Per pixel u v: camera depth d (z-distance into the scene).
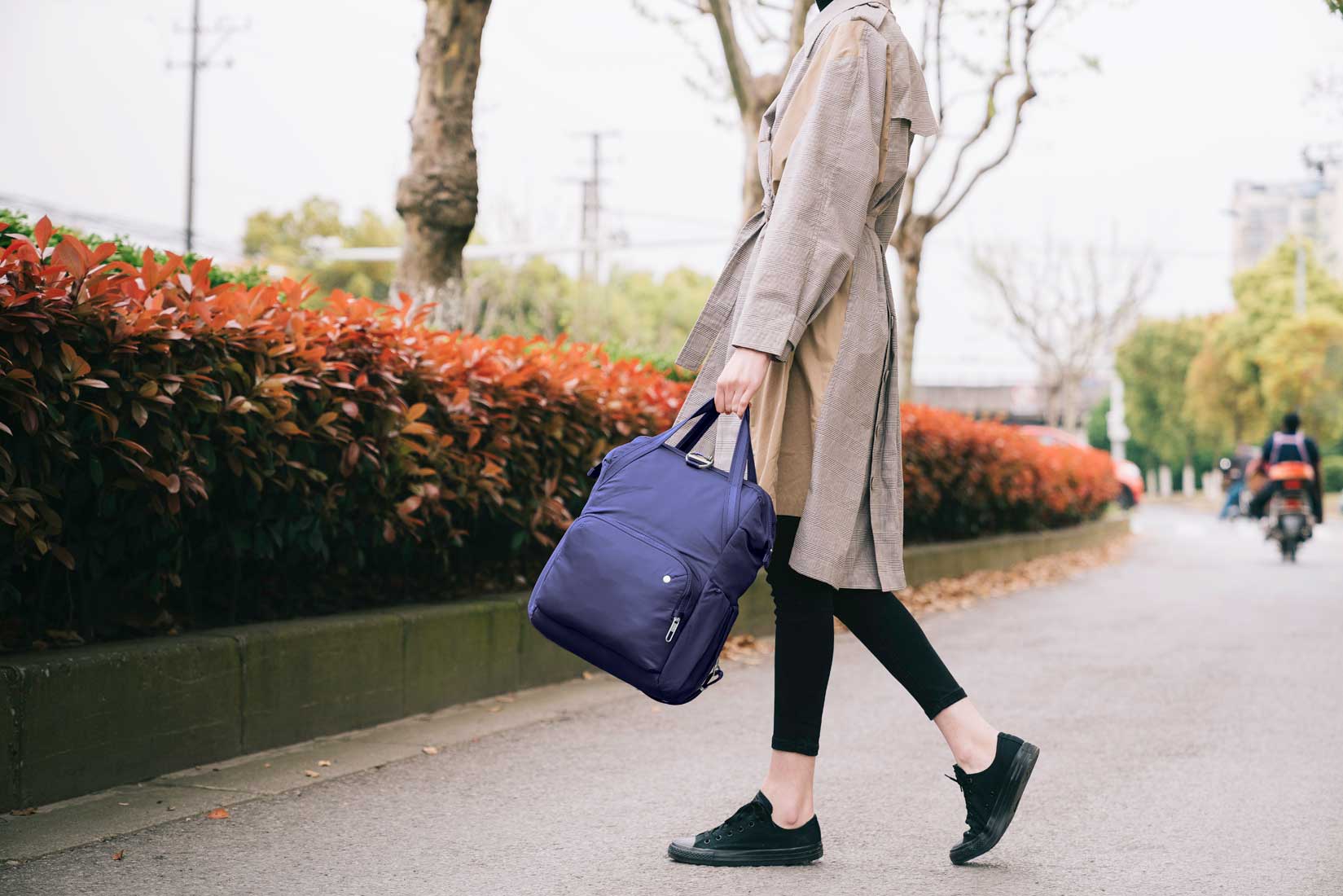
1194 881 2.64
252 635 3.73
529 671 5.05
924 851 2.84
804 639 2.65
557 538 5.36
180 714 3.47
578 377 5.32
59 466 3.33
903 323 14.23
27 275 3.13
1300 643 6.76
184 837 2.89
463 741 4.03
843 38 2.57
